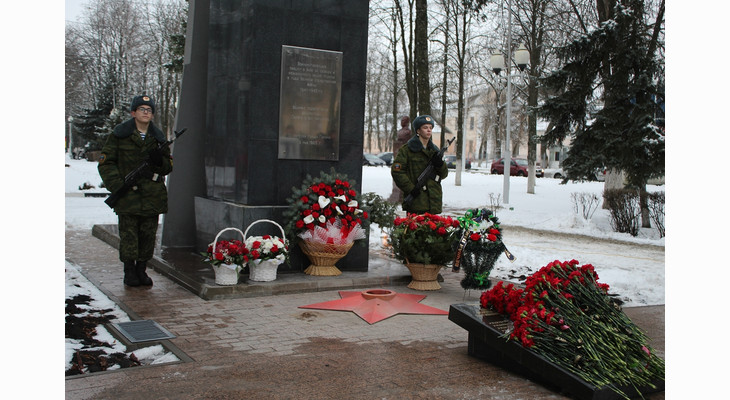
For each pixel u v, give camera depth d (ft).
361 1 26.89
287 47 25.50
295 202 25.34
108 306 20.95
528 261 33.68
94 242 34.68
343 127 26.91
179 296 22.58
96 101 157.48
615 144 48.44
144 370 14.79
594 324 14.73
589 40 48.93
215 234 27.58
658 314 22.31
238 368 15.12
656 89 47.75
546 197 79.87
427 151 27.20
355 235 25.54
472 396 13.79
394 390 13.97
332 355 16.34
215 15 28.91
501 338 15.21
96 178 90.68
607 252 38.22
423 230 24.66
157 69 151.12
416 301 22.36
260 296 22.93
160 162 23.40
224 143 27.78
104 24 155.12
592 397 13.09
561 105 50.49
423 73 62.80
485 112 203.72
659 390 14.28
